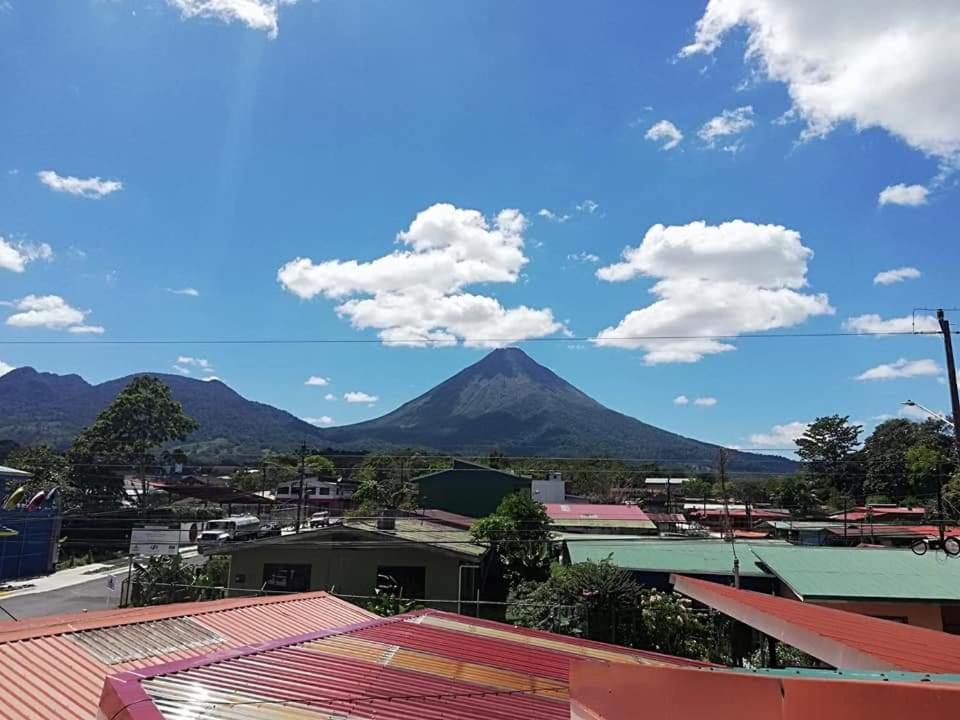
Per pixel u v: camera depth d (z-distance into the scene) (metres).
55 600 31.02
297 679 6.74
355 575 25.84
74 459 61.44
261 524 50.00
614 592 21.23
